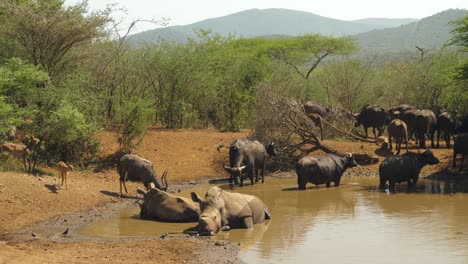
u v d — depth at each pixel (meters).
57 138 22.92
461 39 29.00
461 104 35.53
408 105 35.38
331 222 17.30
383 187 22.95
